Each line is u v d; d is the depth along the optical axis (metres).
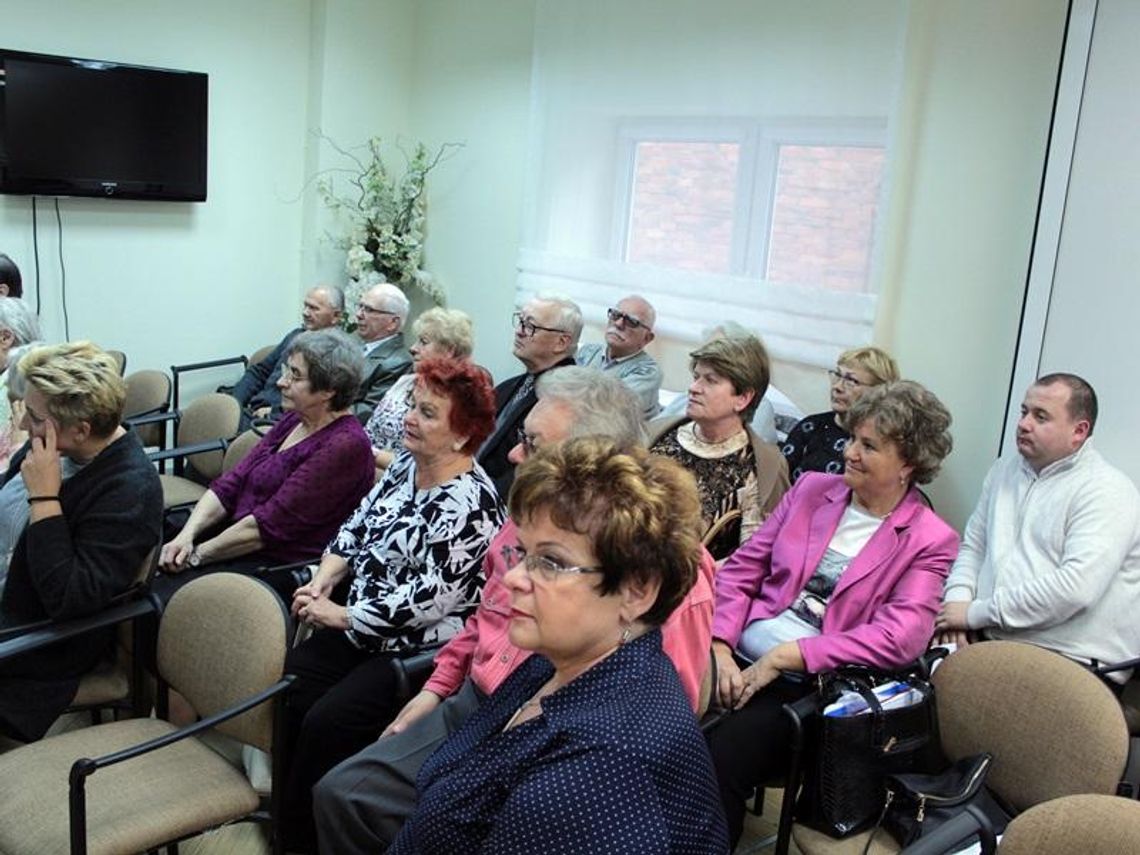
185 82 4.69
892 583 2.19
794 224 3.82
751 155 3.93
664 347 4.29
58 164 4.39
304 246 5.34
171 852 2.13
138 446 2.21
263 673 1.93
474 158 5.13
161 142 4.67
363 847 1.81
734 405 2.62
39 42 4.30
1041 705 1.86
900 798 1.82
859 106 3.51
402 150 5.48
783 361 3.83
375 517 2.39
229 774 1.91
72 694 2.17
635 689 1.18
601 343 4.53
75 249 4.59
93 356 2.12
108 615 2.11
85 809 1.68
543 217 4.75
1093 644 2.43
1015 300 3.17
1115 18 2.76
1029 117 3.09
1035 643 2.46
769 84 3.81
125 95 4.53
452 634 2.22
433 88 5.30
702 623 1.74
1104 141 2.81
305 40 5.14
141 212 4.75
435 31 5.25
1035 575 2.49
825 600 2.27
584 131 4.52
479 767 1.24
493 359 5.20
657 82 4.20
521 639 1.22
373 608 2.19
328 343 2.84
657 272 4.25
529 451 1.98
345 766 1.85
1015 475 2.68
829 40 3.59
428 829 1.25
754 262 3.98
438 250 5.40
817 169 3.72
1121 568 2.44
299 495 2.81
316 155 5.19
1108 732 1.76
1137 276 2.79
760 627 2.28
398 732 1.94
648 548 1.19
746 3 3.84
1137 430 2.83
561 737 1.14
